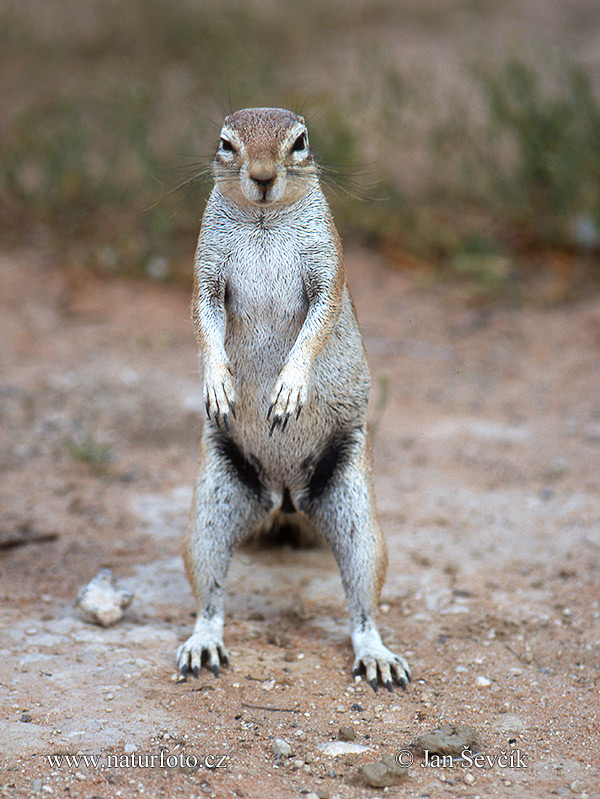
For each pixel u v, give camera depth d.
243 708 8.30
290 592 10.74
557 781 7.32
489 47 29.67
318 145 20.41
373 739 7.88
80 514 12.43
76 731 7.84
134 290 19.36
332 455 9.59
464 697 8.62
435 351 17.64
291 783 7.23
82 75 28.94
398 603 10.44
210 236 8.89
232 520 9.48
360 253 20.83
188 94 26.31
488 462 14.05
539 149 20.59
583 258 20.48
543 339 17.92
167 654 9.24
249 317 9.03
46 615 9.95
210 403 8.57
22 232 21.20
